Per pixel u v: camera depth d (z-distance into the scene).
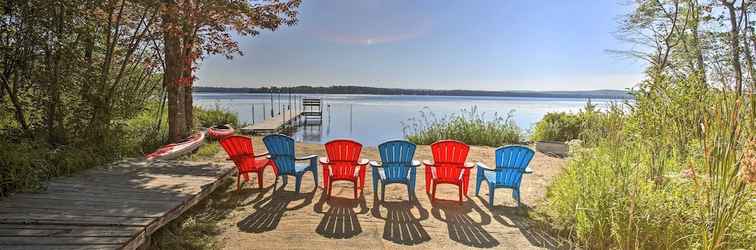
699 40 10.24
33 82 5.05
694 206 2.85
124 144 6.13
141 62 7.65
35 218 2.96
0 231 2.72
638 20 11.91
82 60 5.41
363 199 4.53
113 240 2.62
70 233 2.72
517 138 10.55
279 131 14.12
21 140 4.72
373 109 28.95
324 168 4.76
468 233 3.54
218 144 8.23
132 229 2.81
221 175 4.61
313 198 4.51
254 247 3.12
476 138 10.36
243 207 4.13
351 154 4.48
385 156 4.38
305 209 4.11
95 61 5.92
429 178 4.76
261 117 20.88
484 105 36.25
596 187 3.31
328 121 19.83
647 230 2.90
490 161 7.45
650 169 3.70
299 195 4.62
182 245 3.11
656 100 4.27
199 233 3.37
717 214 2.44
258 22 7.34
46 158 4.48
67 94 5.36
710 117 2.88
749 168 2.27
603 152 4.16
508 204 4.44
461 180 4.41
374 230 3.56
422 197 4.67
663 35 11.44
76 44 5.27
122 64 6.70
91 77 5.51
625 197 3.08
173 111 7.59
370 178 5.65
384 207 4.25
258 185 4.98
